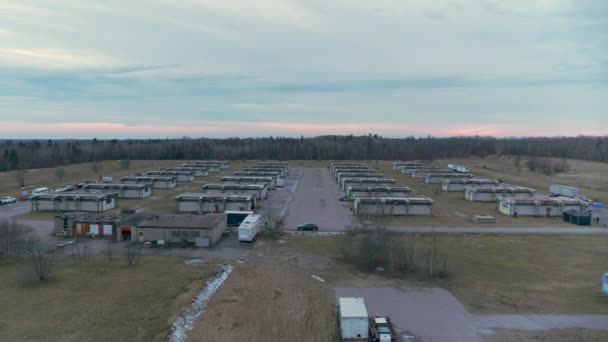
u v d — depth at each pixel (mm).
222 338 34844
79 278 47000
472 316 39531
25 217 79938
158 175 133125
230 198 87000
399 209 85875
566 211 81875
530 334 36156
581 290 45781
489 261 55312
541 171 164125
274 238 65125
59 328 35594
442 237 67000
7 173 149250
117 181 119125
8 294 42406
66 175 146750
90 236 65188
